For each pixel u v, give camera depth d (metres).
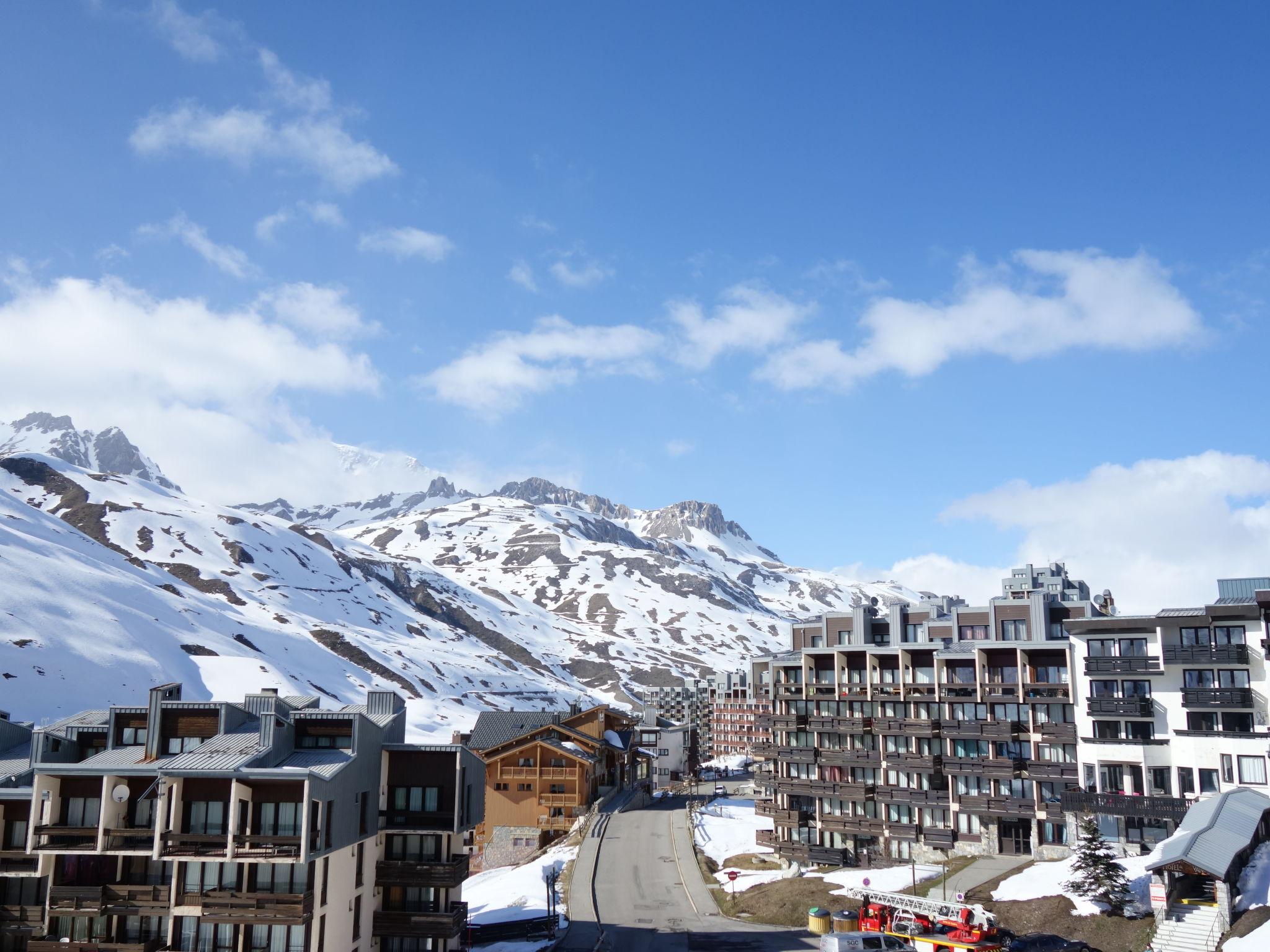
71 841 56.62
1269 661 79.62
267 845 54.28
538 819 130.12
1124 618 87.56
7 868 57.12
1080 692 89.81
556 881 96.50
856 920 73.94
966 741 95.69
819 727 104.69
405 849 66.12
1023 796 91.44
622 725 166.12
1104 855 70.31
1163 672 85.06
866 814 100.25
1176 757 83.12
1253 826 68.69
